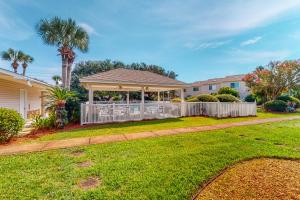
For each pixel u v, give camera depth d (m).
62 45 20.89
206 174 4.42
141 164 4.95
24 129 10.28
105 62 42.28
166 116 15.37
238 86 37.06
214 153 5.83
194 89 45.62
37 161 5.21
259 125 11.52
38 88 18.34
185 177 4.25
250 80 26.86
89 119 12.23
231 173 4.59
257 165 5.06
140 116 14.16
